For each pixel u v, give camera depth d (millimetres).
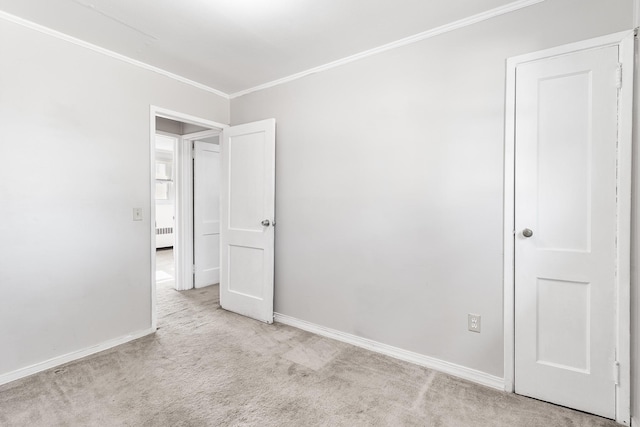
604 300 1653
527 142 1810
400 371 2115
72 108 2240
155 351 2381
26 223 2051
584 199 1687
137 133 2609
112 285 2471
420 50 2164
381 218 2354
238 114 3285
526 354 1841
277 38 2229
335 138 2578
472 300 2008
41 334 2115
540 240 1791
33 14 1952
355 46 2334
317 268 2709
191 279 4094
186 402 1779
